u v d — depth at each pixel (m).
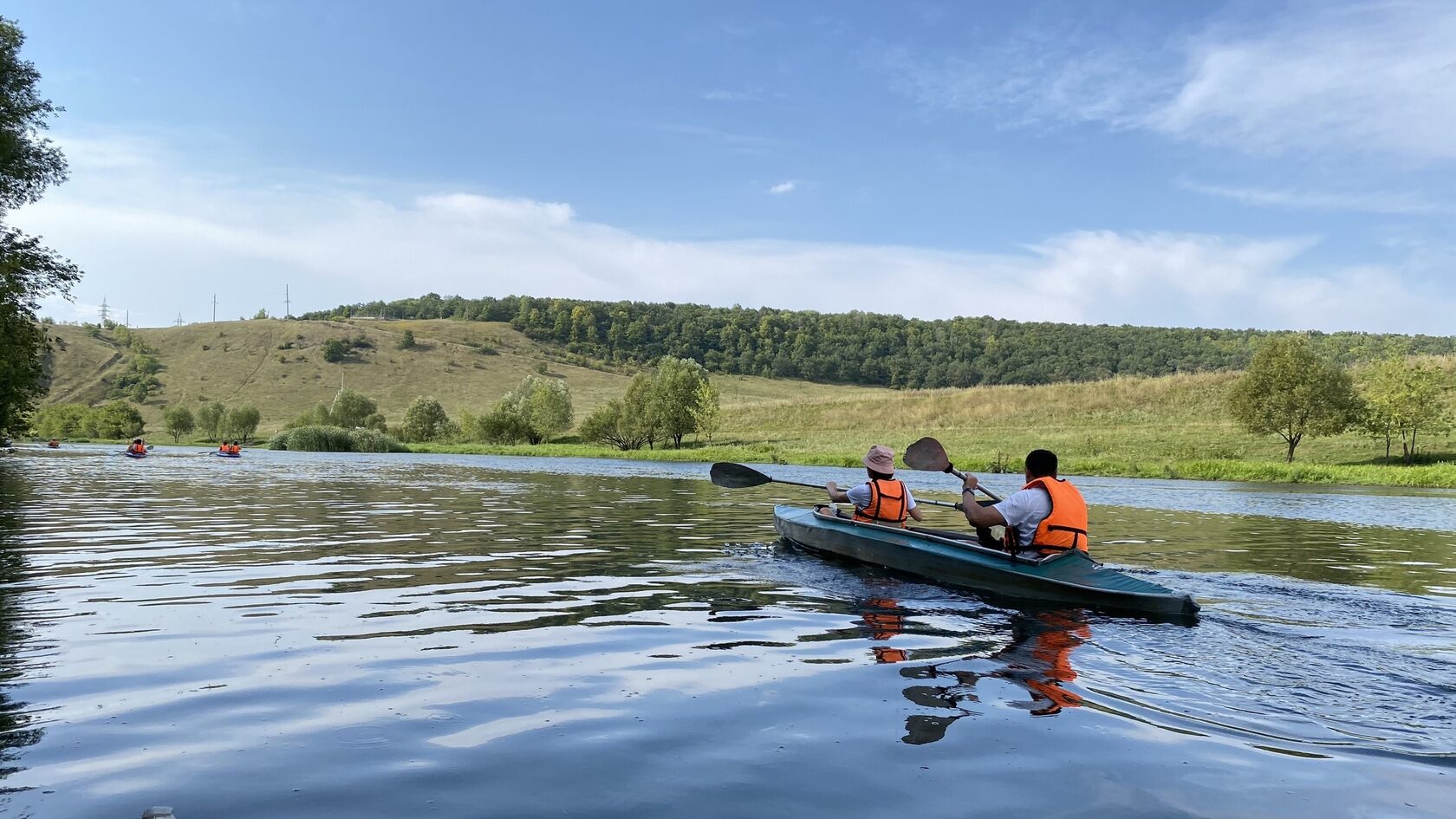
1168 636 5.61
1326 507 19.61
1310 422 42.38
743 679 4.54
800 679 4.57
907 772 3.29
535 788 3.10
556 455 55.59
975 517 7.39
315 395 106.94
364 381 112.69
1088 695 4.31
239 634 5.44
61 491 18.20
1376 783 3.21
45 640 5.26
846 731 3.74
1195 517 16.16
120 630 5.53
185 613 6.08
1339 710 4.10
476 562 8.68
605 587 7.30
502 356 130.75
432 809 2.91
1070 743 3.63
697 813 2.90
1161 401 59.03
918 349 145.88
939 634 5.62
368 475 26.81
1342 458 43.12
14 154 23.45
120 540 10.20
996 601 6.79
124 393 105.38
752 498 17.91
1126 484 28.88
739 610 6.35
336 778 3.16
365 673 4.57
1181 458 44.56
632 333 157.12
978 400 66.19
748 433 66.19
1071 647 5.28
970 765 3.36
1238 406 44.56
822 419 68.38
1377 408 42.00
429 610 6.25
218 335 126.12
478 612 6.20
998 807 2.98
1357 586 7.74
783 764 3.37
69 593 6.82
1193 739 3.68
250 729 3.69
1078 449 47.84
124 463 34.19
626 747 3.53
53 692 4.19
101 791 3.02
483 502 16.34
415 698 4.16
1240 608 6.57
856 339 150.12
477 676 4.55
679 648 5.20
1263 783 3.21
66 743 3.50
